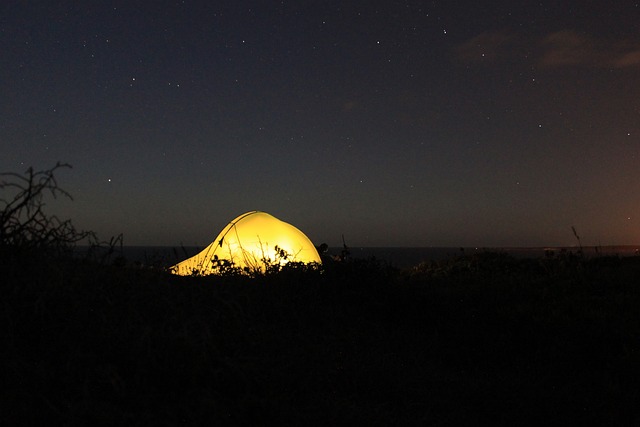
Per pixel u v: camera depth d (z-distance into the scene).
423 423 3.45
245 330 4.07
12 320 3.25
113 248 4.21
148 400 2.92
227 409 3.03
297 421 3.07
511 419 3.75
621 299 6.84
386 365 4.39
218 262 6.06
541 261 10.62
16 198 3.66
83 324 3.43
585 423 3.76
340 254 7.35
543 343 5.41
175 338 3.34
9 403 2.70
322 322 5.25
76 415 2.64
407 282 7.56
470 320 6.07
